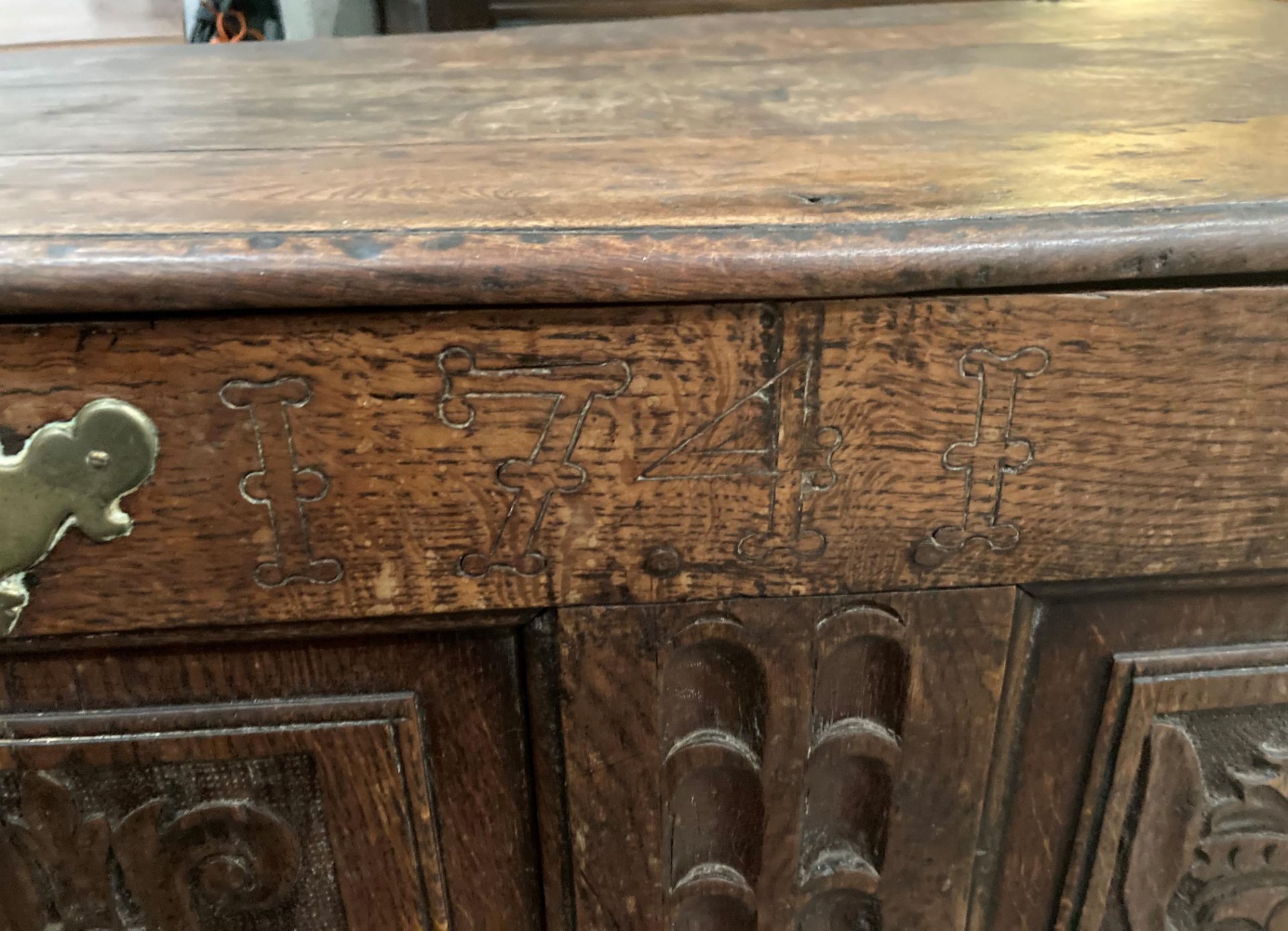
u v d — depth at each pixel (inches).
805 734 23.5
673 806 24.5
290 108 29.5
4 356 18.3
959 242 18.1
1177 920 26.7
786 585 21.6
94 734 22.2
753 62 34.6
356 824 23.9
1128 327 19.3
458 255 17.8
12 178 22.2
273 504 19.9
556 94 30.7
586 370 19.1
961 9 43.2
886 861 25.5
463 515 20.3
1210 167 21.4
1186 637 23.7
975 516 21.0
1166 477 20.9
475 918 25.9
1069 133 24.7
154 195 20.9
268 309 18.2
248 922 24.9
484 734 23.4
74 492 19.3
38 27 52.0
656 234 18.4
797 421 19.8
